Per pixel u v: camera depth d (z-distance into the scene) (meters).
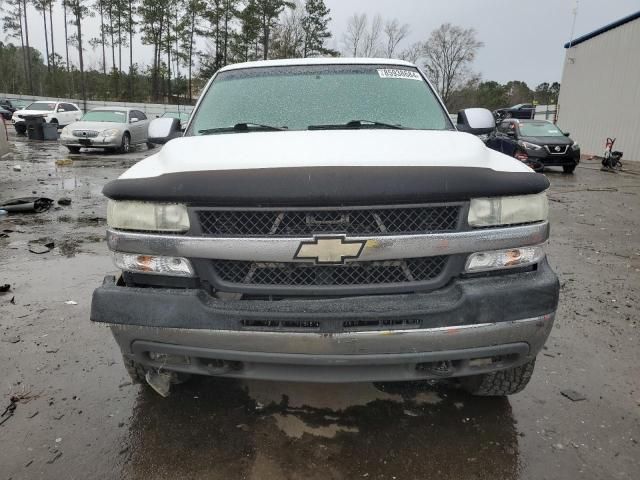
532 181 2.16
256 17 49.81
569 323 3.92
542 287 2.13
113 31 52.88
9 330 3.65
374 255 2.03
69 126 17.27
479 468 2.28
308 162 2.10
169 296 2.12
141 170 2.37
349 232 2.04
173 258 2.13
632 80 19.38
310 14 52.34
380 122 3.16
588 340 3.62
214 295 2.18
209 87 3.59
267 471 2.24
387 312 2.03
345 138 2.52
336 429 2.55
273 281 2.12
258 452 2.37
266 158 2.18
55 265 5.23
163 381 2.65
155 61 53.06
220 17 50.16
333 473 2.24
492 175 2.12
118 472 2.23
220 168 2.11
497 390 2.68
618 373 3.15
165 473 2.23
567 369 3.19
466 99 60.72
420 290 2.12
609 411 2.74
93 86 55.91
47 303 4.18
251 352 2.10
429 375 2.21
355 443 2.44
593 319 4.00
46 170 12.96
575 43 23.36
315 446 2.41
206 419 2.62
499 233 2.12
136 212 2.15
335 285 2.10
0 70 58.56
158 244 2.12
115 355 3.30
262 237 2.03
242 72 3.65
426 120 3.22
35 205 7.89
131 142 18.34
